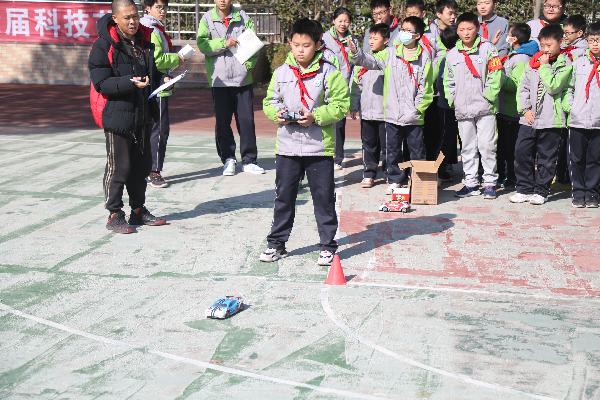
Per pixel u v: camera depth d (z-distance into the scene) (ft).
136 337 12.55
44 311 13.71
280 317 13.48
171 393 10.53
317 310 13.84
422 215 21.45
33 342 12.32
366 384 10.83
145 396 10.43
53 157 30.42
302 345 12.23
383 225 20.24
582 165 22.36
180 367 11.40
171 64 23.12
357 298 14.51
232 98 27.20
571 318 13.52
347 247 18.08
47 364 11.49
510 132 25.05
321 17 71.41
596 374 11.20
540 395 10.53
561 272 16.25
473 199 23.68
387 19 25.63
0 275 15.75
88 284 15.24
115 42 18.16
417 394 10.53
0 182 25.29
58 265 16.48
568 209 22.27
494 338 12.57
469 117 23.08
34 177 26.22
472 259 17.17
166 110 24.84
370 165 25.18
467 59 22.63
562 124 21.98
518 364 11.55
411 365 11.50
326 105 15.89
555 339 12.54
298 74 15.98
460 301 14.38
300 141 15.99
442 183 26.55
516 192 24.57
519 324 13.21
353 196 23.90
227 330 12.86
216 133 27.55
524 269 16.46
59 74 66.85
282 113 15.70
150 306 14.01
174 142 35.68
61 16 65.72
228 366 11.44
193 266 16.53
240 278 15.72
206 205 22.53
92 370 11.28
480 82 22.71
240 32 27.02
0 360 11.62
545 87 21.86
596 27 20.97
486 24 25.68
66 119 44.78
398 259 17.11
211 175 27.25
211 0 70.08
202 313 13.66
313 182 16.38
